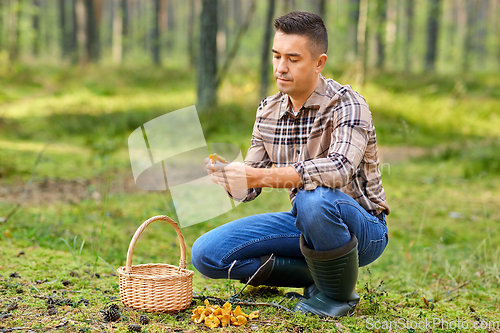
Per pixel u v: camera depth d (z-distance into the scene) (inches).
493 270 115.4
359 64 480.1
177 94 566.9
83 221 150.0
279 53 74.5
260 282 87.0
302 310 79.7
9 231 132.5
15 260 107.0
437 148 329.1
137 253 123.3
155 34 884.0
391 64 865.5
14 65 658.8
